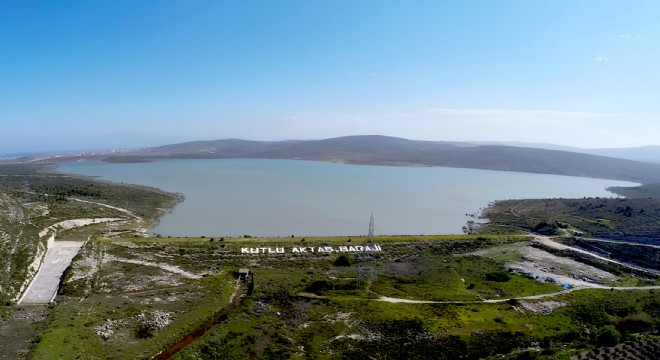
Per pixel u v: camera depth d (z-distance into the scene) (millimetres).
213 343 76250
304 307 95562
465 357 75625
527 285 115312
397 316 90125
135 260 120062
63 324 77625
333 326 85812
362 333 82875
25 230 127125
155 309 89812
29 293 95312
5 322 79625
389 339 80500
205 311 91500
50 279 103375
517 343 81312
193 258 127188
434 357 75062
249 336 79812
